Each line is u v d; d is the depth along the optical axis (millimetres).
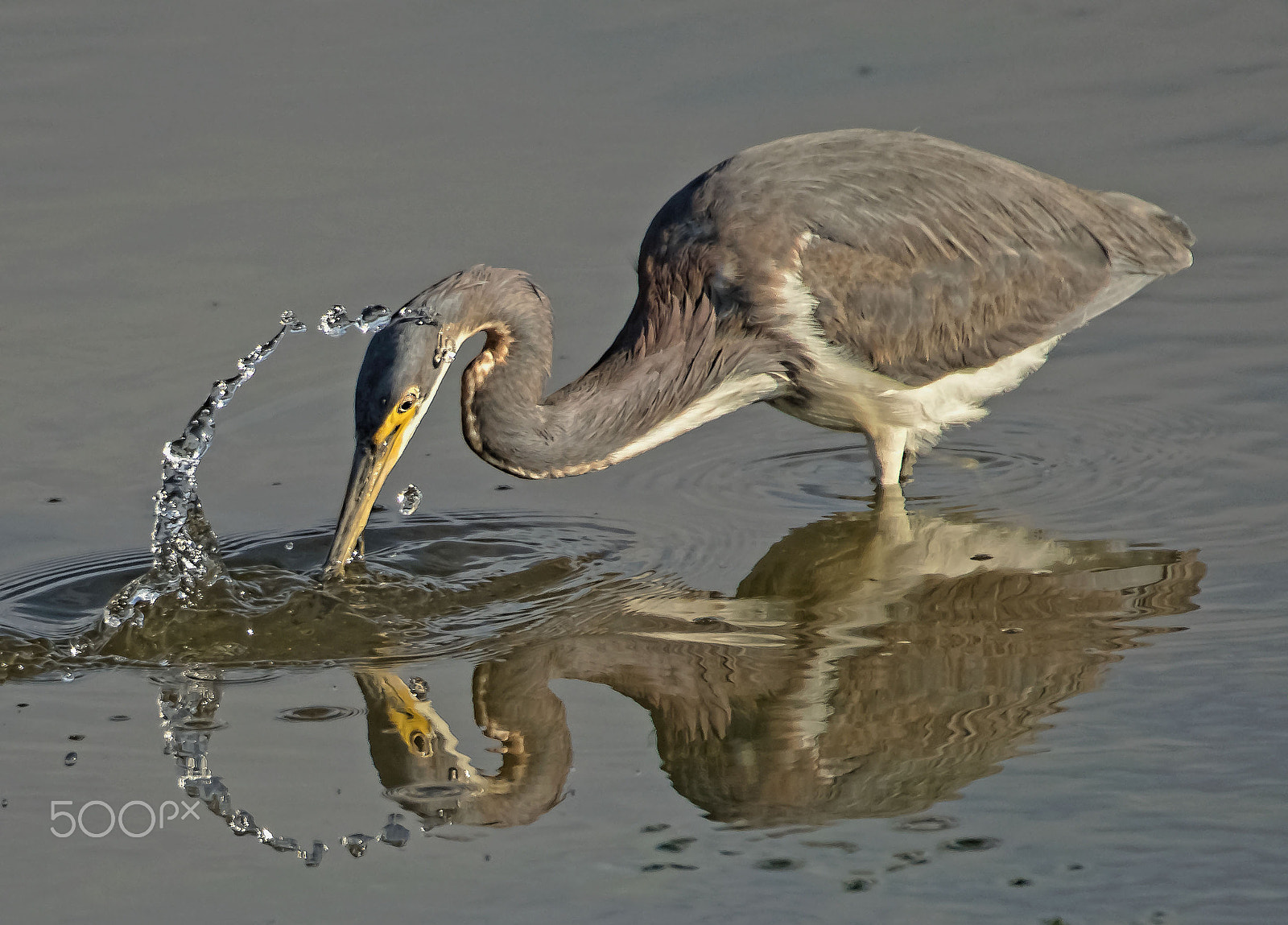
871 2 21688
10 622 10812
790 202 12625
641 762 8984
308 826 8367
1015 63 19719
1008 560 11547
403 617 10961
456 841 8188
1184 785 8336
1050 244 13305
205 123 18844
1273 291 15305
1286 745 8664
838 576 11477
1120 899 7363
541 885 7738
